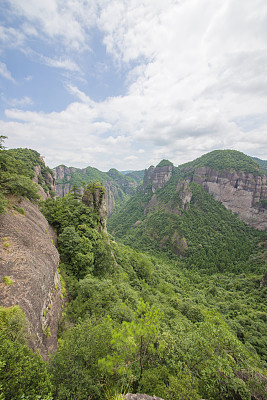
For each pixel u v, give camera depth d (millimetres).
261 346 29484
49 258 16578
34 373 5512
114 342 8414
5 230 13836
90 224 35281
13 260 11875
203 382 9711
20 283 10750
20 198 20531
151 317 9445
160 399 6828
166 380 9477
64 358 7652
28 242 15266
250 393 8984
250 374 10312
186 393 7793
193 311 29406
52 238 24844
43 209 30906
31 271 12227
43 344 10367
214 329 10820
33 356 6516
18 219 16797
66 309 16453
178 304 33062
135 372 9945
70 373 7148
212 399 8867
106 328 9711
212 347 10477
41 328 10953
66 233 26609
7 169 21172
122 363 8492
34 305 10711
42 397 5445
